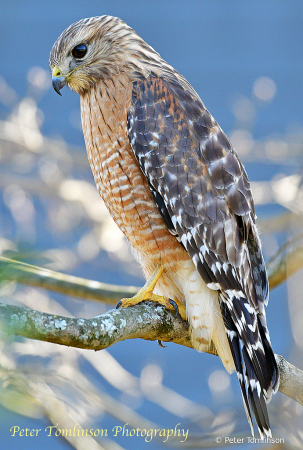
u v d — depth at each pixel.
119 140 7.11
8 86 15.62
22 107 12.32
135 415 10.36
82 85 7.49
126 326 6.22
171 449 10.19
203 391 13.05
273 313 13.66
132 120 7.08
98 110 7.26
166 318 6.84
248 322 6.85
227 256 6.92
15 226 12.24
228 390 11.84
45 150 12.24
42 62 16.03
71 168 12.94
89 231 12.91
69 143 14.81
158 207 7.02
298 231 8.75
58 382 9.90
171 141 7.04
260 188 11.91
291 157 12.83
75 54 7.41
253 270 7.32
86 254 12.22
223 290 6.90
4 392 3.80
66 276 8.66
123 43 7.48
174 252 7.11
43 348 9.66
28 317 5.16
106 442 9.91
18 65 15.95
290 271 8.55
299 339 8.92
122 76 7.33
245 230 7.02
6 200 12.32
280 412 9.23
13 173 13.48
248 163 14.77
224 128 15.47
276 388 6.59
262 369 6.66
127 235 7.48
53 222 12.28
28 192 12.30
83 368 12.91
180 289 7.29
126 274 13.38
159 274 7.14
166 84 7.32
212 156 7.04
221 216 6.94
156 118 7.10
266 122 15.57
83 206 12.14
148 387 10.85
